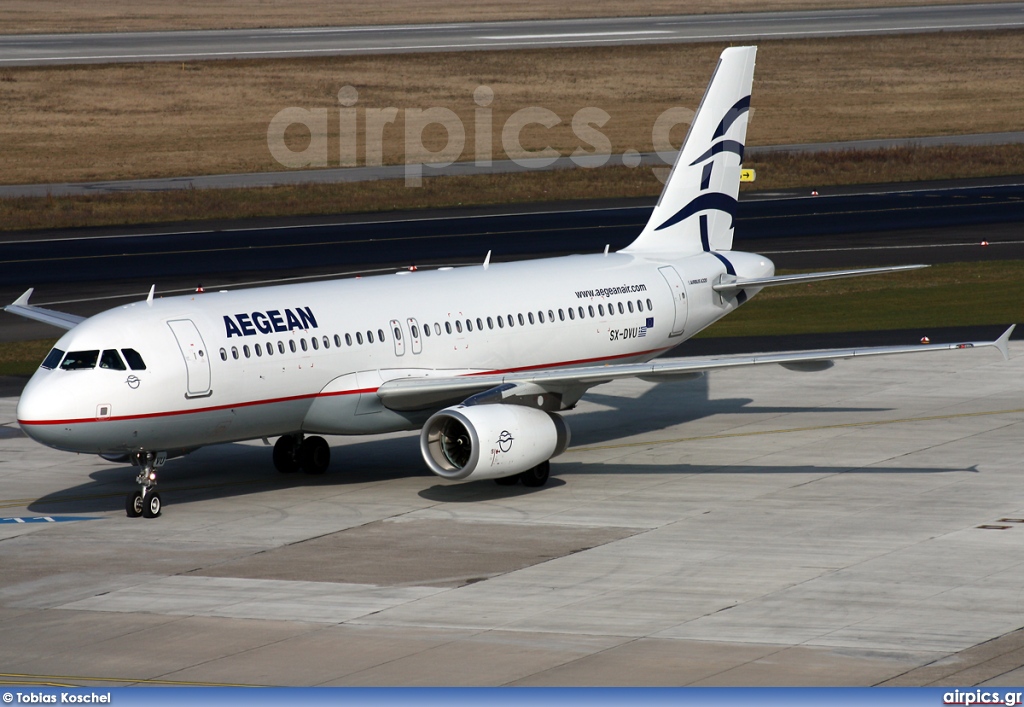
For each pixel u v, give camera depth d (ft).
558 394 455.22
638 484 452.76
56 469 490.90
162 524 411.54
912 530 385.50
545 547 376.68
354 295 461.37
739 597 326.85
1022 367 637.71
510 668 280.10
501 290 495.00
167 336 411.75
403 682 273.13
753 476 458.91
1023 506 410.31
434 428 431.43
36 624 317.42
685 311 544.62
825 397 591.78
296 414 440.86
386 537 390.83
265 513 422.82
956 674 272.51
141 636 306.76
